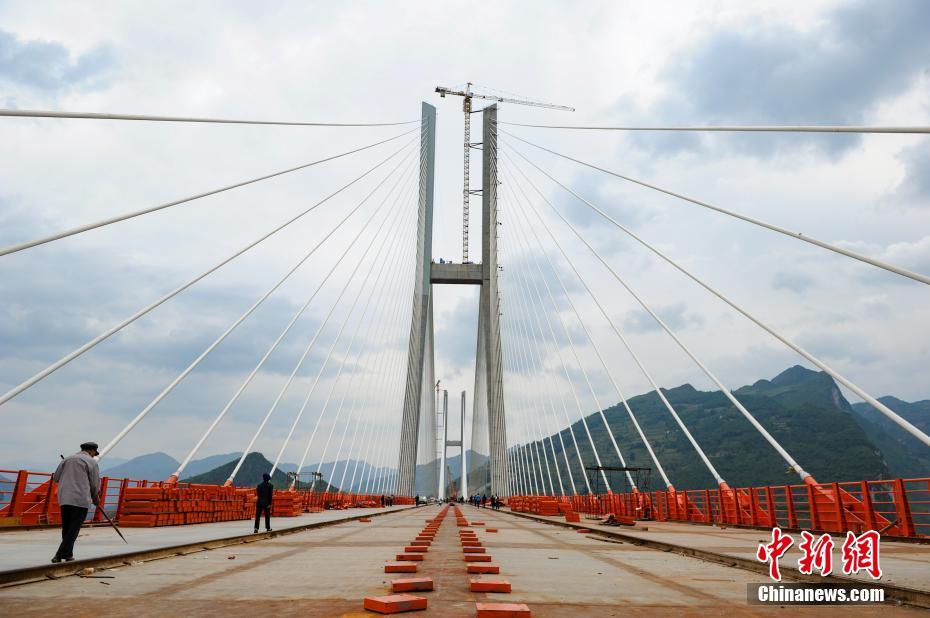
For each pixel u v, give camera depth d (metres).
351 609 5.70
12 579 7.08
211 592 6.65
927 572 8.61
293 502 28.62
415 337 86.31
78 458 8.67
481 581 6.97
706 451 182.88
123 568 8.80
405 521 28.66
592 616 5.61
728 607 6.20
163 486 21.48
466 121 118.69
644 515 33.59
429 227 89.62
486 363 87.94
